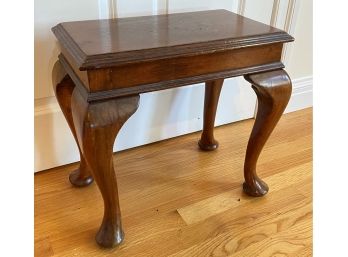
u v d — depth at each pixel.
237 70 0.79
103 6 0.96
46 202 1.00
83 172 1.04
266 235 0.91
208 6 1.11
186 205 1.00
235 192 1.06
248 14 1.22
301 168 1.19
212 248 0.86
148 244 0.87
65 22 0.86
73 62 0.70
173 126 1.30
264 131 0.92
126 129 1.20
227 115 1.43
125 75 0.66
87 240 0.88
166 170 1.16
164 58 0.68
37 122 1.02
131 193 1.05
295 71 1.50
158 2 1.03
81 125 0.67
